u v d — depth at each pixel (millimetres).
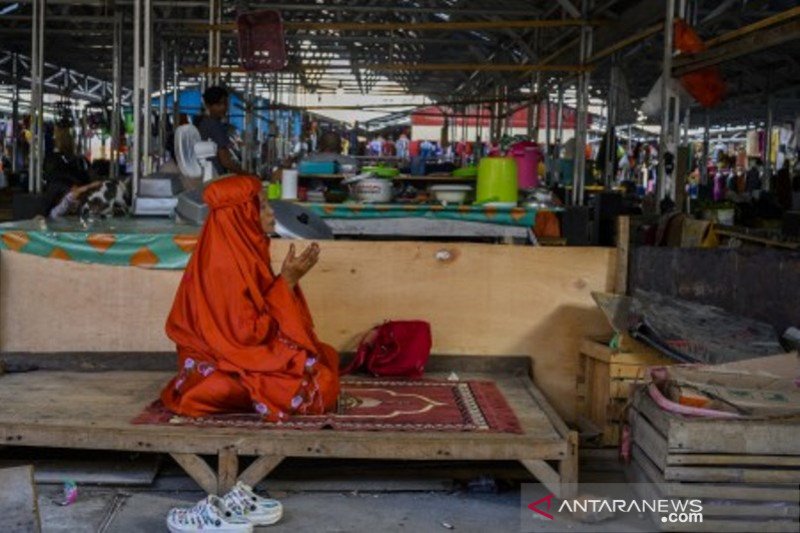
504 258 4281
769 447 2945
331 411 3492
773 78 12727
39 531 2711
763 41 5191
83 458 3604
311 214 4672
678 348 3768
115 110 11266
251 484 3191
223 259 3359
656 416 3100
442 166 10023
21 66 16688
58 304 4238
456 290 4281
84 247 4207
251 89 14281
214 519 2926
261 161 15188
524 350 4305
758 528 2951
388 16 13906
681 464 2959
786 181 11742
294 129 20406
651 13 7879
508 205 5320
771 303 4230
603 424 3846
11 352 4215
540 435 3225
